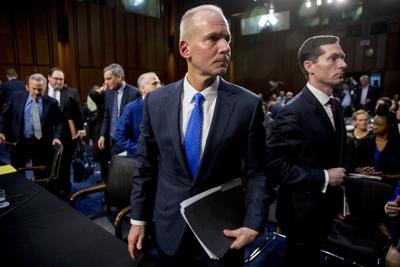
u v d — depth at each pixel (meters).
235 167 1.01
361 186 1.83
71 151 3.33
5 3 7.11
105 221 2.31
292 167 1.37
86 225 1.24
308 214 1.41
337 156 1.43
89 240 1.11
